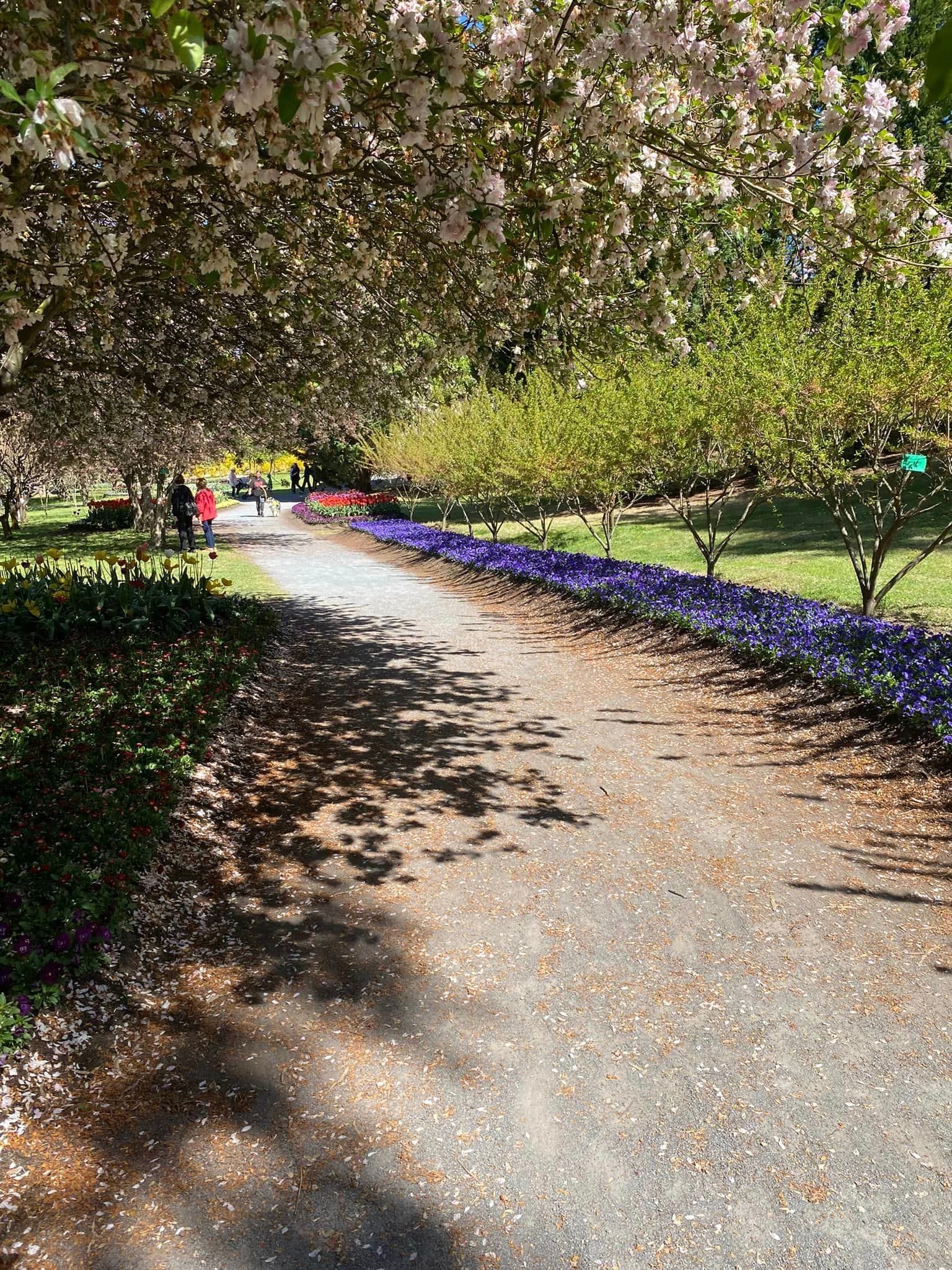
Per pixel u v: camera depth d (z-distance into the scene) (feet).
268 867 15.07
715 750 20.88
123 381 28.81
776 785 18.43
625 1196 8.13
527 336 17.97
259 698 24.89
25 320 12.65
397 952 12.37
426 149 12.08
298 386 26.53
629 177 12.42
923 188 12.78
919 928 12.73
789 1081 9.65
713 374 28.81
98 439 41.60
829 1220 7.82
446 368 25.36
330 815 17.30
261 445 55.88
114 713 19.67
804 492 28.91
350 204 17.31
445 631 37.17
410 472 74.69
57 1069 9.70
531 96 11.25
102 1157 8.55
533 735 22.58
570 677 28.73
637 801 17.94
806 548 45.68
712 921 13.10
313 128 7.72
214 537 81.97
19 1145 8.63
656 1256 7.48
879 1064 9.91
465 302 17.03
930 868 14.43
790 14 10.47
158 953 12.18
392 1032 10.59
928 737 18.48
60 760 16.85
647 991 11.38
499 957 12.22
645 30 10.07
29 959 10.77
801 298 26.30
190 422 36.94
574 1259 7.47
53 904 11.79
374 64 10.21
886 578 36.91
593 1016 10.87
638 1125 9.04
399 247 18.11
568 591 39.83
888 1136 8.82
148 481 69.62
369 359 26.58
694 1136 8.87
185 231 14.39
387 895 14.03
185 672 23.67
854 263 13.43
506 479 48.34
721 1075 9.78
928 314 22.35
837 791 17.76
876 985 11.40
